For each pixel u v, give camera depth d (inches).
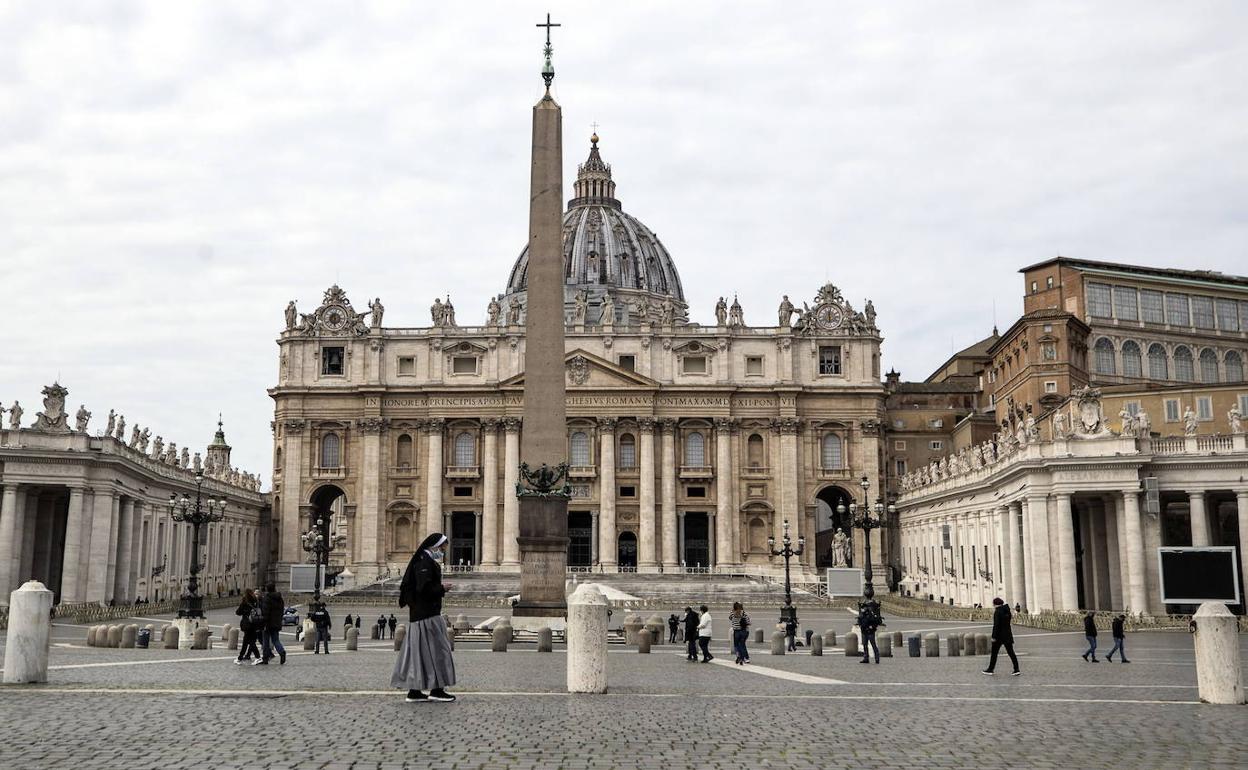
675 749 556.7
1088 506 2824.8
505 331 4650.6
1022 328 4131.4
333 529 5059.1
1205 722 681.0
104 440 2691.9
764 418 4635.8
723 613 3230.8
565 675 1015.0
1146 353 4247.0
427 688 724.0
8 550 2549.2
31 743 548.4
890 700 802.8
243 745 547.2
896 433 4985.2
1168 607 2383.1
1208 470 2396.7
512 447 4562.0
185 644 1568.7
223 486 3868.1
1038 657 1460.4
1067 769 515.5
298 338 4714.6
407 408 4640.8
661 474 4621.1
